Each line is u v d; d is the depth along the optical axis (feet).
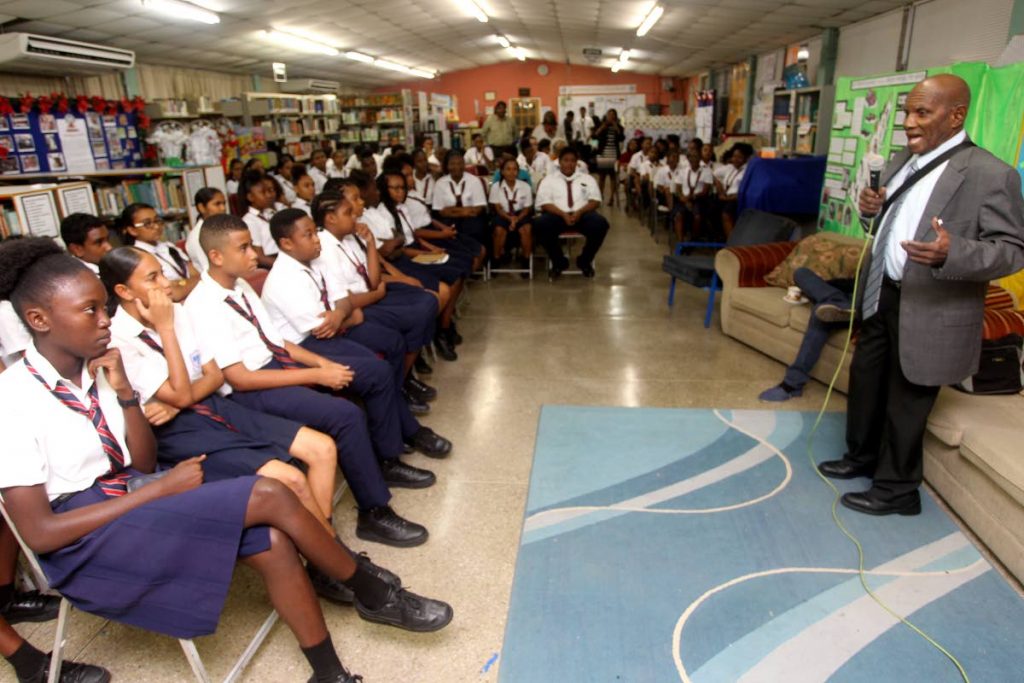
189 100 28.91
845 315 10.41
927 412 7.39
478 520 7.95
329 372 7.65
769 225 15.25
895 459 7.67
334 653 5.35
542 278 20.77
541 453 9.44
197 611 4.88
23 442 4.63
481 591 6.73
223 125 28.84
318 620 5.22
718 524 7.69
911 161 7.30
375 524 7.52
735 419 10.41
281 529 5.03
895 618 6.18
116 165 20.77
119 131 20.95
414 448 9.59
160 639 6.24
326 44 36.22
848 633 6.01
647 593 6.56
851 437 8.51
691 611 6.31
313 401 7.23
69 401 4.97
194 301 7.14
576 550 7.24
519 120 69.62
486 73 69.31
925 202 6.89
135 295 6.14
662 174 27.07
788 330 12.29
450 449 9.50
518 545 7.44
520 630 6.10
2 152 16.79
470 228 19.88
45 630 6.42
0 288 4.66
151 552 4.78
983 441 7.08
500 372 12.79
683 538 7.43
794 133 22.07
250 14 25.84
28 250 4.73
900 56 19.67
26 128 17.49
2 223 11.41
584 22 34.86
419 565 7.14
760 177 19.75
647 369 12.76
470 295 18.80
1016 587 6.61
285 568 5.02
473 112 70.49
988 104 10.95
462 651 5.97
